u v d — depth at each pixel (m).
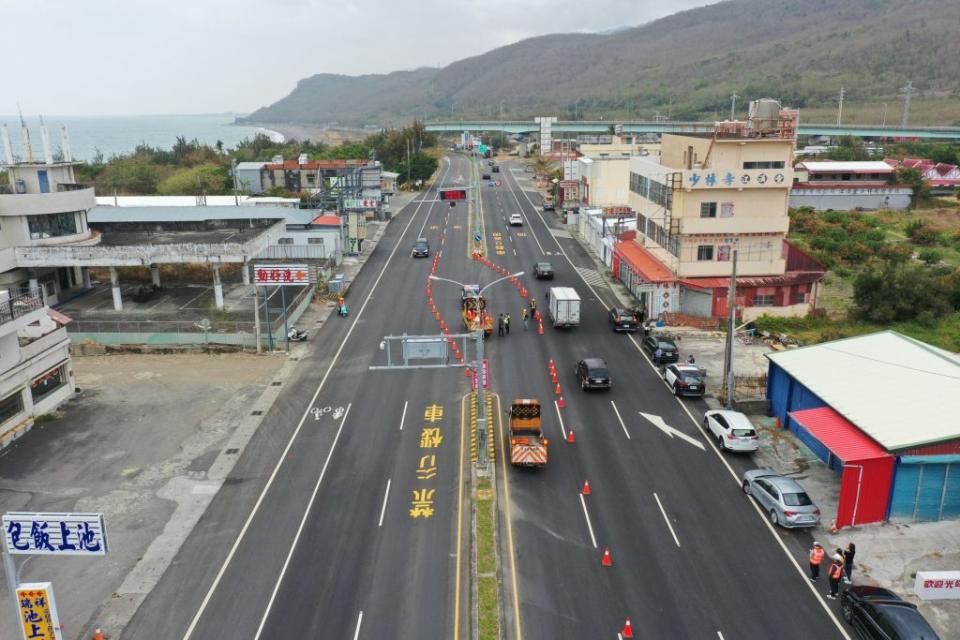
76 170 155.50
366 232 96.06
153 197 91.31
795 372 37.69
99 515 21.14
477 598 25.09
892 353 37.75
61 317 44.94
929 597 24.72
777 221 56.34
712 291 56.22
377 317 59.12
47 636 21.41
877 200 117.81
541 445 33.84
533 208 119.25
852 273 73.94
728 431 35.78
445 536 29.09
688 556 27.64
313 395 43.62
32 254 57.59
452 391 43.91
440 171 179.38
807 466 34.72
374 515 30.70
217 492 32.81
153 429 39.34
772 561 27.34
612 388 44.12
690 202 56.03
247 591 25.97
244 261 58.38
